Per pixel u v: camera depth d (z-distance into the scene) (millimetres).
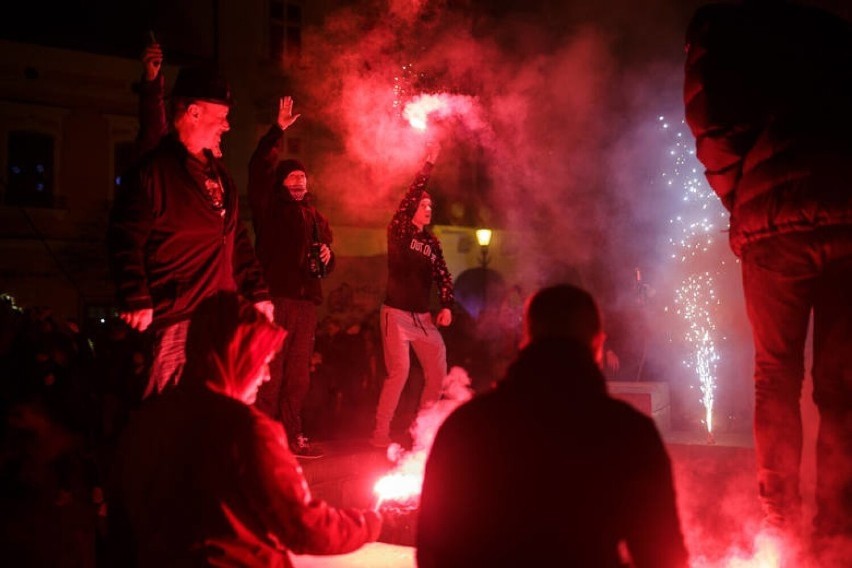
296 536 2713
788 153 3854
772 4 4227
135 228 4336
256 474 2660
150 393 4359
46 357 8320
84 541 5512
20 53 24984
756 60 4078
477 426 2373
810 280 3898
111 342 8273
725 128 4121
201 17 27422
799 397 4043
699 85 4223
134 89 26422
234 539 2668
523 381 2373
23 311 10125
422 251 7250
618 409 2314
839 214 3719
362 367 14383
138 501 2787
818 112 3883
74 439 5863
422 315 7227
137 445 2855
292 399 6582
